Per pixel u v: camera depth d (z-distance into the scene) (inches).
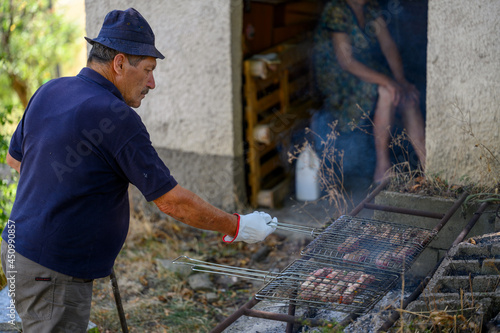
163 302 152.8
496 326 95.6
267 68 196.9
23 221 89.9
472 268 108.9
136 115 88.6
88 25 194.5
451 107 139.4
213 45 184.7
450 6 135.3
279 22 232.5
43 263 88.6
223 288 160.1
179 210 89.5
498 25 129.3
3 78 305.4
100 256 92.1
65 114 87.9
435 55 139.8
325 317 118.3
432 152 144.2
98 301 151.6
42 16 305.3
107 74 94.0
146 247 182.2
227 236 97.7
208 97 190.2
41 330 92.5
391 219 138.1
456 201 127.0
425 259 134.4
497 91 132.1
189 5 184.4
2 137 171.0
